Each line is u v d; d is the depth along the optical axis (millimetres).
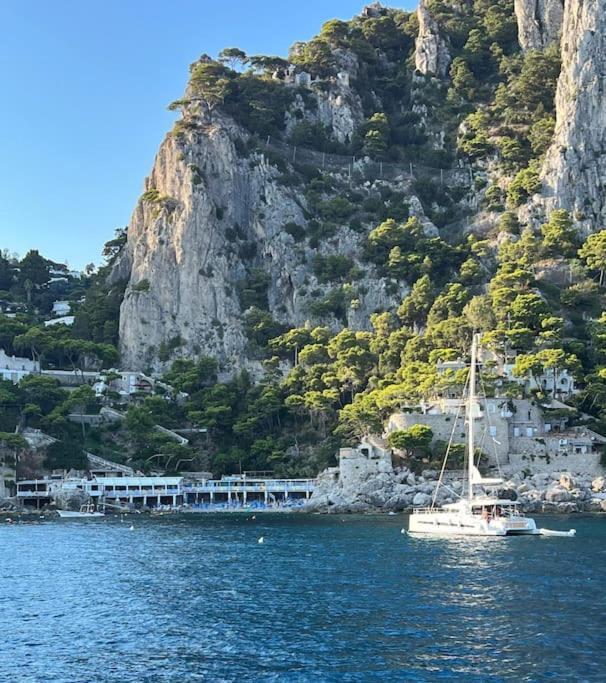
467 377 189125
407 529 135625
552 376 198250
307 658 58969
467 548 108500
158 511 187000
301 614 71062
